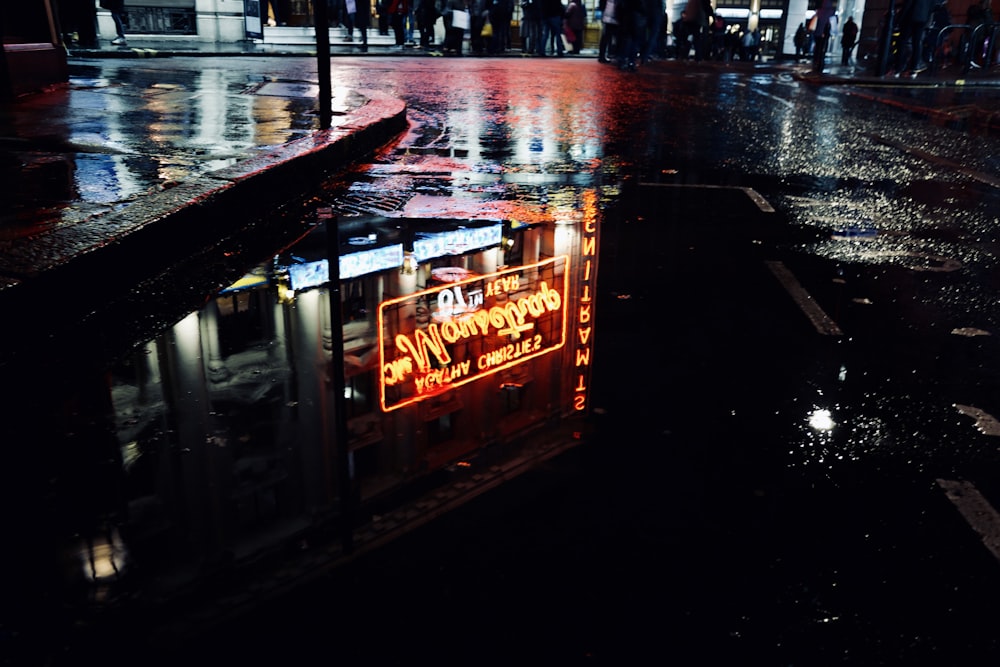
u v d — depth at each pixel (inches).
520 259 162.2
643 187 247.9
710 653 55.8
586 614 59.6
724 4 2150.6
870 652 56.5
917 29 800.3
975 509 75.5
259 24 1053.2
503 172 261.4
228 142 237.3
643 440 88.7
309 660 54.8
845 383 106.2
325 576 63.9
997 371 111.3
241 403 94.8
